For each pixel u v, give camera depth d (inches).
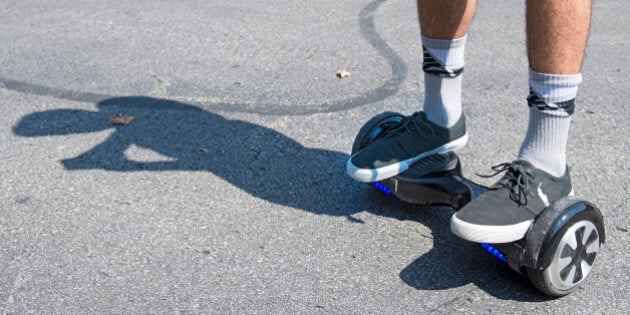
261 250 100.4
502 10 167.5
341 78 138.6
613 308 92.6
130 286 95.5
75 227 104.2
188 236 102.7
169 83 137.3
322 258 99.2
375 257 99.3
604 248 100.4
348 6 170.6
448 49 99.6
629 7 168.6
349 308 92.6
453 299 93.6
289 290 94.9
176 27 158.4
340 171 114.2
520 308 92.5
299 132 123.3
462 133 104.3
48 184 112.0
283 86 136.1
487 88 135.3
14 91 135.2
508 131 123.3
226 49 148.9
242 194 109.8
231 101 131.6
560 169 93.6
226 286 95.4
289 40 152.3
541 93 91.4
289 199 108.8
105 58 145.9
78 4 173.0
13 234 103.0
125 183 112.1
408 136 102.6
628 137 122.0
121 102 131.9
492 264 98.0
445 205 102.7
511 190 92.5
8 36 154.5
